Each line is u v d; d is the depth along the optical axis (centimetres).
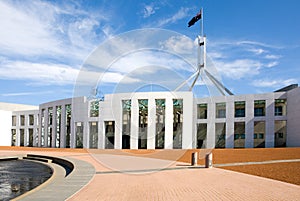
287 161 1584
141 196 718
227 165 1477
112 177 1034
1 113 5347
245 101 3953
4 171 1434
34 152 2656
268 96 3834
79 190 765
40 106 4878
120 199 683
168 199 689
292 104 3619
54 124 4491
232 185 882
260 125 4044
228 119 4031
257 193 763
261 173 1157
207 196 725
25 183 1071
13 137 5628
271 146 3753
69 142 4231
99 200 670
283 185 885
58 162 1841
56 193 718
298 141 3472
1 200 788
